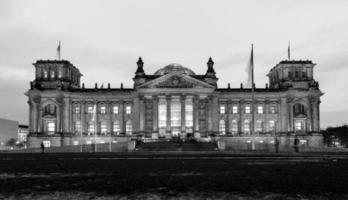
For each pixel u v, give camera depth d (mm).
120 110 150750
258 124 150500
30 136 142000
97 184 22016
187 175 26625
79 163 41719
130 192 19016
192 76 148625
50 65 150125
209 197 17453
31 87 148625
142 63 149125
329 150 104438
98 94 150250
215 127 144750
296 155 63812
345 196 17641
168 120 140125
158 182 22703
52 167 35469
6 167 35875
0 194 18594
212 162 42000
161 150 103312
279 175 26344
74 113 150875
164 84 142000
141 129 141625
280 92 149000
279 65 152250
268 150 98938
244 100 151250
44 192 19172
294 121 147125
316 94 146500
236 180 23500
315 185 21156
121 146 112562
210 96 142750
